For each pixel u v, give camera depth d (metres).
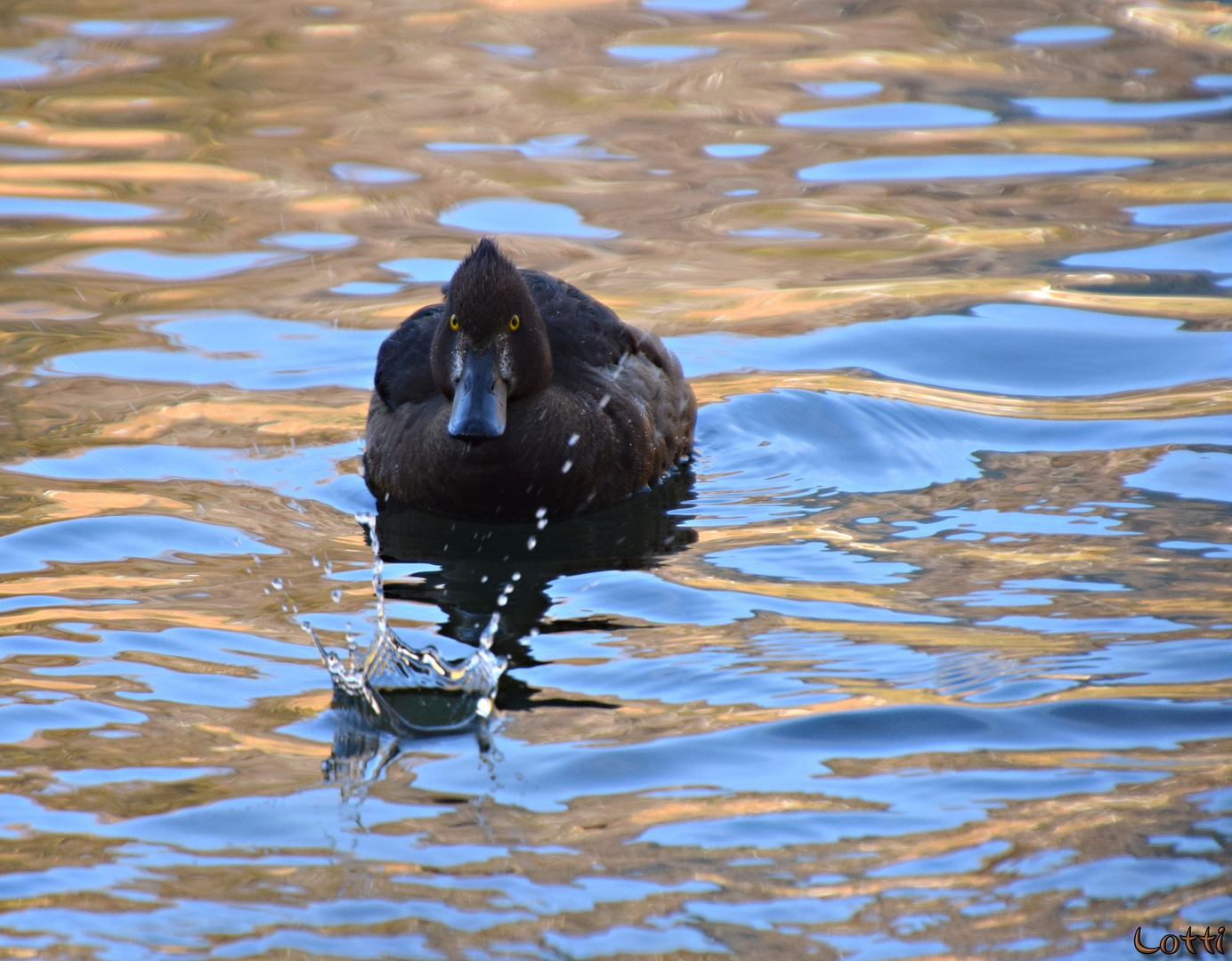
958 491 10.56
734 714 7.32
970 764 6.72
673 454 11.48
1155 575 8.89
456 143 19.48
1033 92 21.33
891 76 22.09
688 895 5.78
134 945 5.52
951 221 16.84
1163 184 17.72
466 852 6.11
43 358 13.12
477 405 10.07
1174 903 5.62
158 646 8.18
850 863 5.96
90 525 9.92
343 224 16.70
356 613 8.74
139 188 17.83
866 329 13.76
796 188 17.98
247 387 12.69
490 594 9.08
